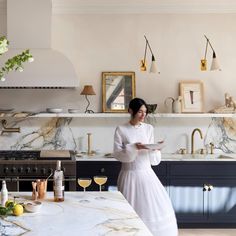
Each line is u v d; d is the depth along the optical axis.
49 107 4.68
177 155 4.55
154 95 4.75
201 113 4.62
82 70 4.70
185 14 4.73
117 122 4.74
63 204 2.12
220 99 4.77
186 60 4.75
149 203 3.10
